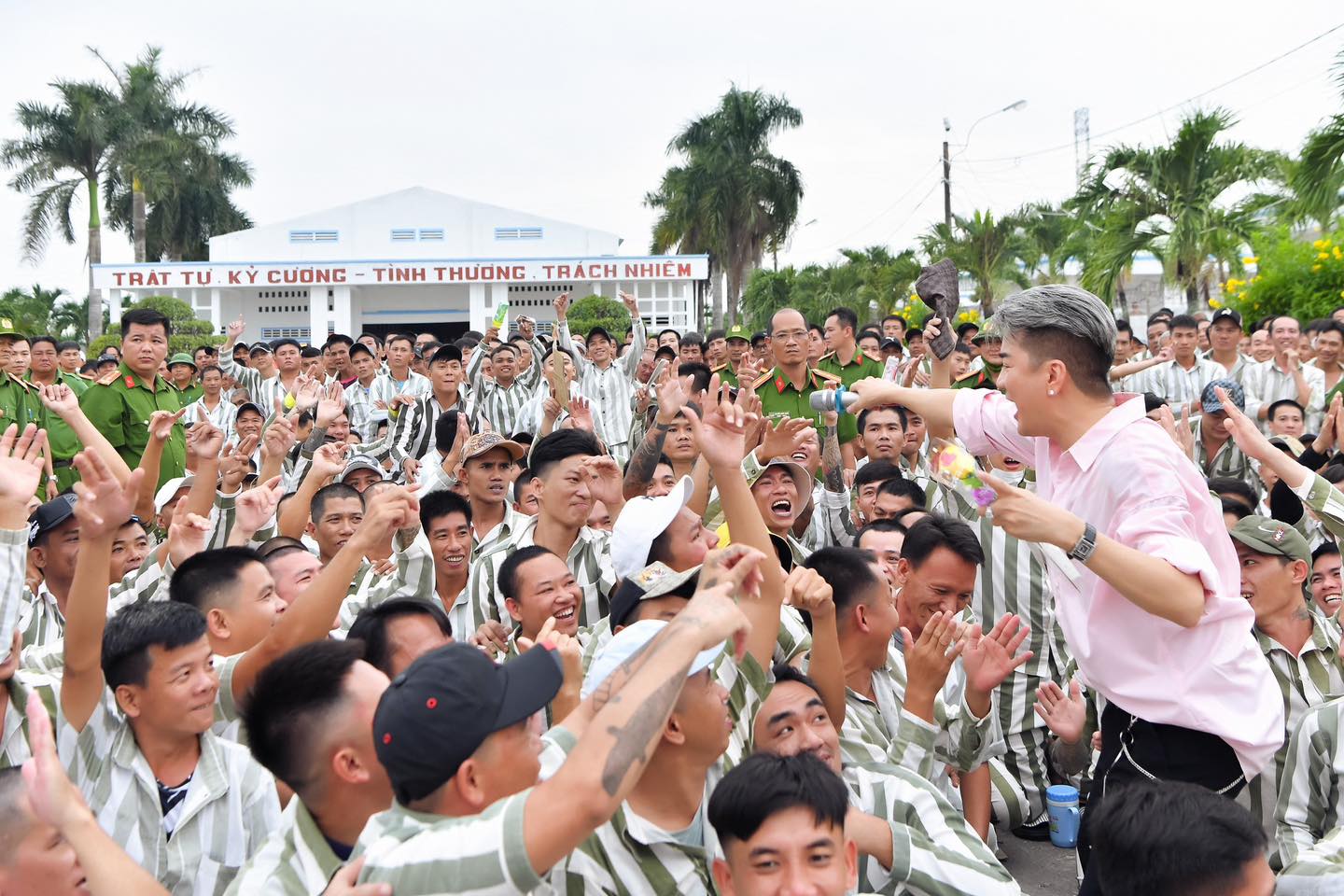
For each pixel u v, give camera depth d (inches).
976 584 230.2
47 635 193.3
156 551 201.8
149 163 1593.3
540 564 181.5
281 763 111.0
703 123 1610.5
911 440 330.3
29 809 112.0
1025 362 135.9
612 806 82.9
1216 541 133.5
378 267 1562.5
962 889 131.2
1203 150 844.6
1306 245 683.4
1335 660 186.5
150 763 141.4
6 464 146.5
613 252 1702.8
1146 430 132.4
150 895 100.7
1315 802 158.2
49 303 1715.1
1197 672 129.1
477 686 90.6
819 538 278.2
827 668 146.8
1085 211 898.1
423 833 85.6
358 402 523.8
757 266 1646.2
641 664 89.7
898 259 1362.0
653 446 250.4
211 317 1578.5
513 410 481.4
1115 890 105.6
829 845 100.6
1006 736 221.9
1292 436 347.9
